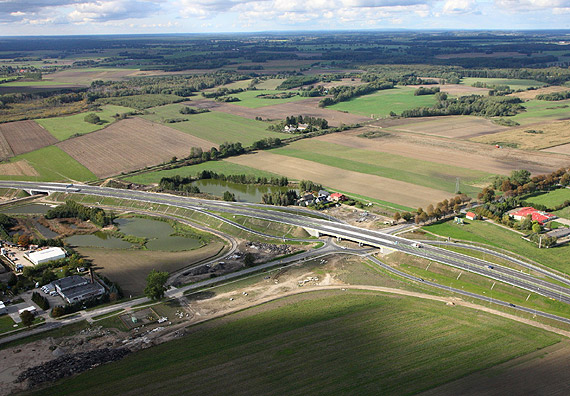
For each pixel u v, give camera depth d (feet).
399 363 388.16
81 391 368.89
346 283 554.05
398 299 508.53
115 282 568.41
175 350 422.41
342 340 425.28
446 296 515.50
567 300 485.56
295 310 487.61
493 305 491.31
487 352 402.52
